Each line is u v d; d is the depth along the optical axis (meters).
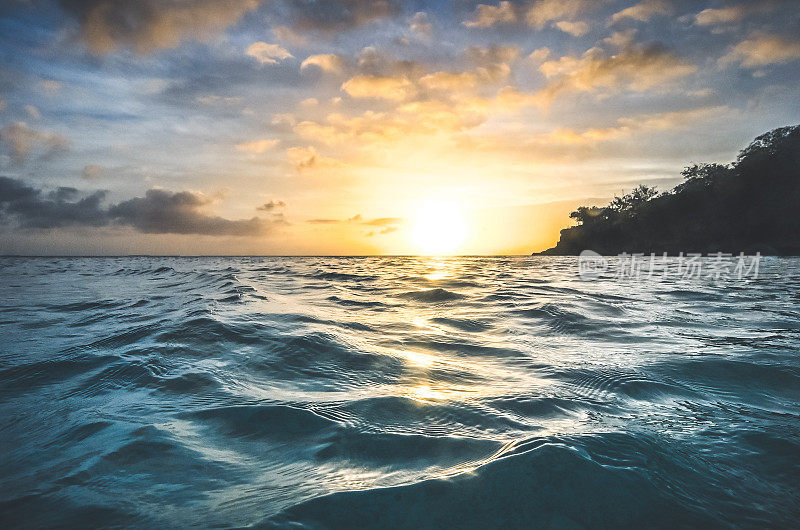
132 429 2.74
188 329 5.78
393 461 2.29
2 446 2.54
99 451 2.43
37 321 7.72
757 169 91.31
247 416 2.96
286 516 1.76
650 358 4.79
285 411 3.04
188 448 2.47
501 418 2.95
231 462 2.30
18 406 3.24
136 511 1.84
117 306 9.74
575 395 3.52
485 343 5.65
